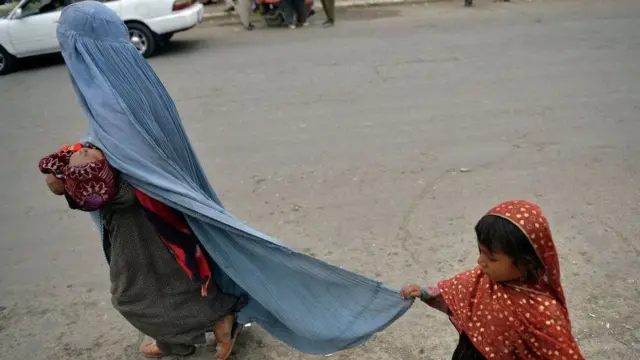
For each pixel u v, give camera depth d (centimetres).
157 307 268
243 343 317
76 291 374
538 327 180
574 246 389
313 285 265
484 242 179
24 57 1053
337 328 270
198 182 286
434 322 327
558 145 552
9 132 680
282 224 441
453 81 762
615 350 297
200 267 264
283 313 270
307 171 527
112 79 238
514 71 791
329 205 466
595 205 440
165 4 988
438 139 580
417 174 509
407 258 388
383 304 261
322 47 990
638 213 426
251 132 628
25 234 450
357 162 539
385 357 302
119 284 264
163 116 255
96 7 238
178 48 1059
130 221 250
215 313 275
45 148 625
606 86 713
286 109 693
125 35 246
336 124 636
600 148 540
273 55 958
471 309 200
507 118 625
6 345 327
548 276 182
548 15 1149
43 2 984
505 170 507
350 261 389
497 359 191
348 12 1320
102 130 235
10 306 361
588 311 326
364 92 738
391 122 632
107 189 231
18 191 526
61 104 783
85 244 433
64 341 329
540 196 459
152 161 243
